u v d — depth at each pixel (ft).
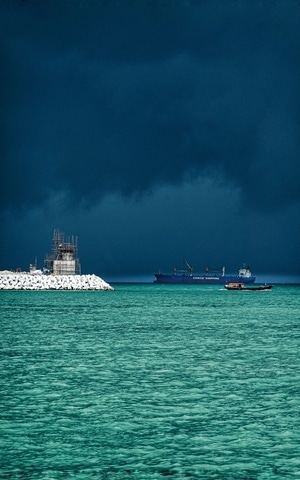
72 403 121.60
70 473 81.51
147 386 140.67
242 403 122.31
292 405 120.57
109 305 571.28
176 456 88.33
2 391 134.31
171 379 150.20
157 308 525.34
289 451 90.68
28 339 253.65
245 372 162.09
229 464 85.10
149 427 103.45
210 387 139.64
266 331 297.94
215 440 95.86
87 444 93.81
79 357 193.26
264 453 89.76
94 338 257.96
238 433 99.91
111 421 107.34
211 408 117.80
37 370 164.86
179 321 367.25
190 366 173.27
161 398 126.82
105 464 84.94
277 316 422.41
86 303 606.14
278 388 138.62
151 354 201.67
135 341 245.24
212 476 80.59
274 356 197.47
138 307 540.52
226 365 175.52
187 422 106.83
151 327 320.29
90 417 110.22
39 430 101.45
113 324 341.41
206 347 224.12
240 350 214.69
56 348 219.20
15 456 88.33
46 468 83.35
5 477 79.92
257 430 101.76
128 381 147.33
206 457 87.92
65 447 92.38
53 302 622.54
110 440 95.86
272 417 110.63
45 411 114.73
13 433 99.71
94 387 139.13
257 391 135.13
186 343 237.86
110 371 163.02
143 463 85.40
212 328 315.37
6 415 111.55
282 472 82.02
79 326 326.03
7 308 509.76
